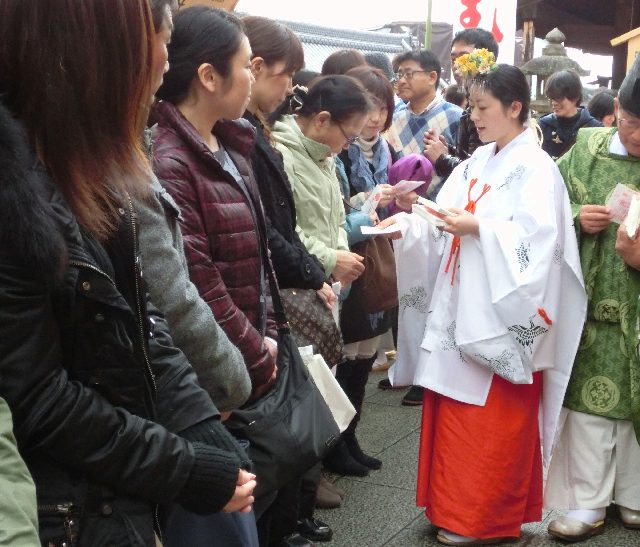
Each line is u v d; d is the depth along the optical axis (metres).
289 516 2.71
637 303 3.10
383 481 3.74
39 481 1.26
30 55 1.27
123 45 1.30
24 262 1.17
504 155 3.17
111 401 1.31
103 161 1.31
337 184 3.37
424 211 3.04
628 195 3.08
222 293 2.13
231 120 2.36
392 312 5.02
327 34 10.84
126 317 1.30
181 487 1.34
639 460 3.26
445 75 13.95
